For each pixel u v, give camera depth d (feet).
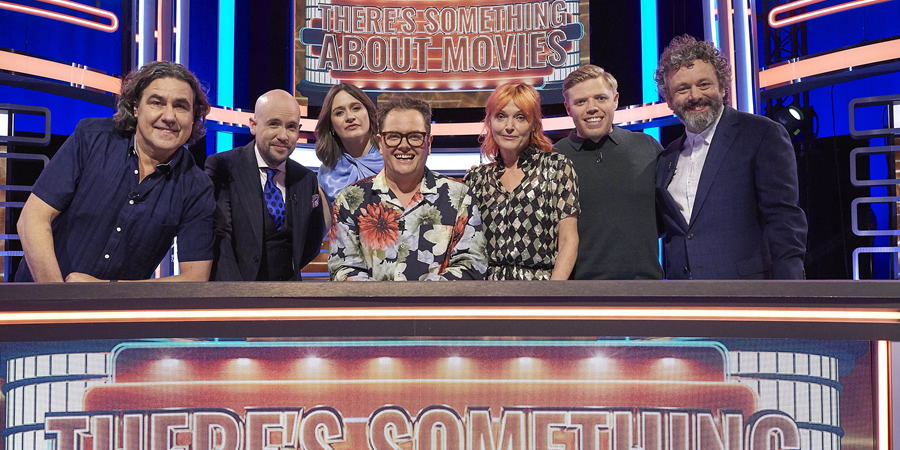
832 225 19.25
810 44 19.22
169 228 5.98
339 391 4.13
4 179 16.24
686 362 4.10
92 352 4.07
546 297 4.00
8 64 13.82
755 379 4.08
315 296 3.98
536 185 6.53
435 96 16.22
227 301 3.96
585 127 7.18
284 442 4.12
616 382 4.12
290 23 16.87
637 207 7.15
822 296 3.91
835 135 19.44
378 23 16.12
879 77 18.44
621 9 17.04
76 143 5.86
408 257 5.65
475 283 4.01
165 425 4.09
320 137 8.75
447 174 17.11
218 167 7.61
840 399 4.04
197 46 16.48
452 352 4.14
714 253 6.82
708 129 7.06
